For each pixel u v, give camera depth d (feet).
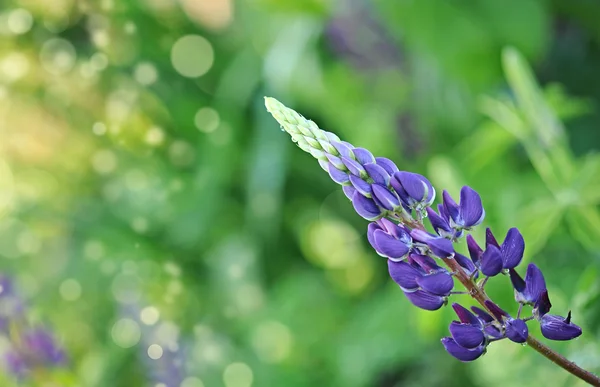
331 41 4.47
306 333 4.55
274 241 4.91
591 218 2.93
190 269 4.72
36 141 4.61
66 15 4.52
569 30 4.35
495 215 3.37
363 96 4.56
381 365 4.03
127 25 4.21
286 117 2.18
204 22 4.73
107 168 4.62
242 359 4.35
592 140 4.13
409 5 3.86
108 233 4.52
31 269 4.68
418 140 4.40
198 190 4.69
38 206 4.80
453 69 3.93
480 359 2.93
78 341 4.25
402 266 2.15
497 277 2.98
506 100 3.58
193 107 4.83
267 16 4.79
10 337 3.07
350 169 2.17
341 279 5.06
